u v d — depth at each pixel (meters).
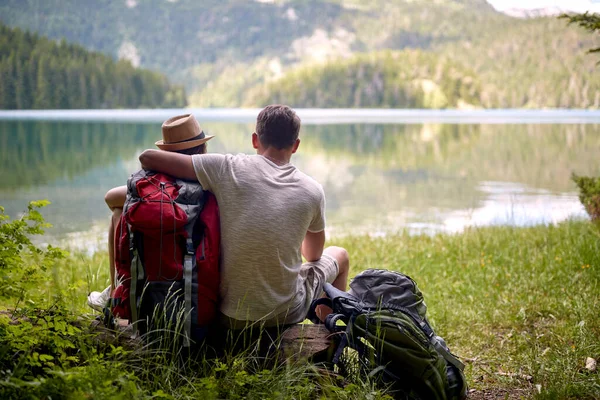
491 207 17.44
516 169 32.41
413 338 2.88
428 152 45.59
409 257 7.46
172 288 2.69
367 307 2.94
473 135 66.62
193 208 2.74
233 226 2.81
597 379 3.31
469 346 4.19
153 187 2.73
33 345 2.76
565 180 26.25
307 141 57.78
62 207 16.70
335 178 27.89
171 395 2.50
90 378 2.40
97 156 36.66
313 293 3.15
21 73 163.25
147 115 121.00
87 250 9.88
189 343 2.67
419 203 18.77
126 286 2.79
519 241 8.14
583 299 4.84
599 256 6.22
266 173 2.89
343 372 3.07
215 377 2.80
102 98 179.25
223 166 2.86
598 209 9.09
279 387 2.71
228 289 2.85
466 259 7.21
